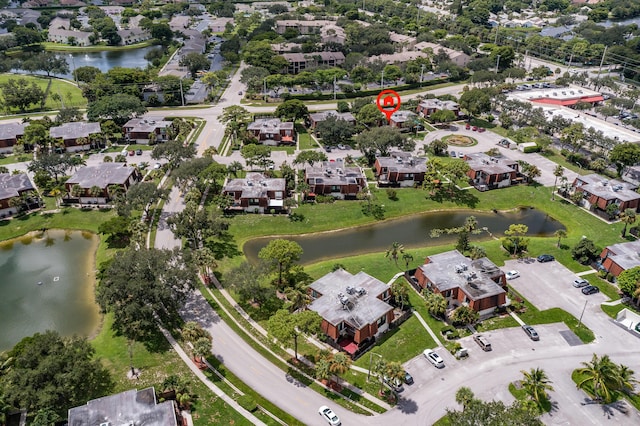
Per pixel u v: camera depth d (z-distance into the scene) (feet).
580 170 507.71
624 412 239.50
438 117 623.36
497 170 479.00
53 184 458.09
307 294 310.65
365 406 243.40
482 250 348.59
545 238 390.21
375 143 503.61
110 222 382.22
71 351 238.68
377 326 284.61
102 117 610.65
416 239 404.36
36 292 335.06
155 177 483.10
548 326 295.89
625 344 282.15
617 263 330.34
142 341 282.97
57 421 225.76
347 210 436.76
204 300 319.68
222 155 541.34
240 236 398.62
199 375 260.42
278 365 269.85
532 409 225.56
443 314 304.50
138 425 217.15
